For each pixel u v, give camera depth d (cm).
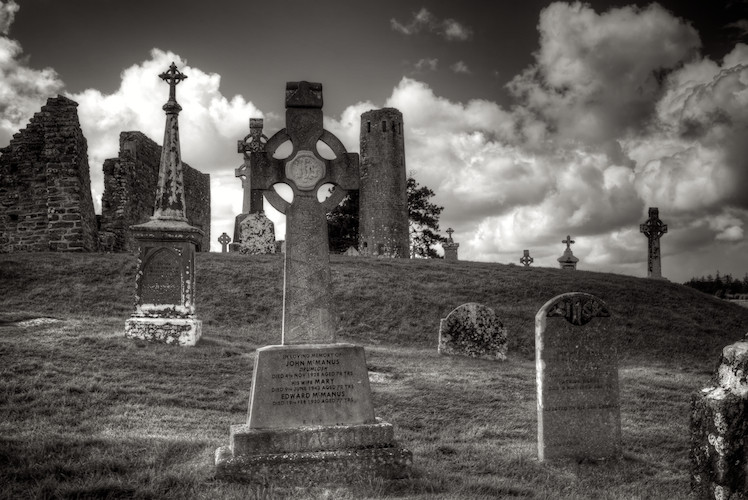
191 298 1644
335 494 648
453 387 1349
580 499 686
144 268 1612
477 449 902
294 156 839
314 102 852
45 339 1459
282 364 753
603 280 2817
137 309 1596
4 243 2708
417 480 710
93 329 1641
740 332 2412
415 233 6444
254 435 714
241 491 638
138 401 1085
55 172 2623
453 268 2884
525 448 930
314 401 753
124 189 3272
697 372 1828
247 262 2608
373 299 2327
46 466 665
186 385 1225
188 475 674
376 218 4481
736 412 603
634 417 1155
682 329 2305
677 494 728
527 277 2770
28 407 988
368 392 773
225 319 2066
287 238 812
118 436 852
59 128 2647
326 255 819
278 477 691
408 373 1495
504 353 1833
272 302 2227
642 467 862
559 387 880
